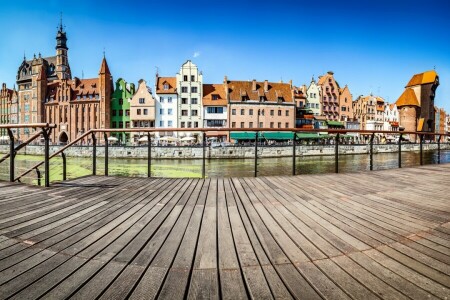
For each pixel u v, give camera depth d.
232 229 2.56
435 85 75.31
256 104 51.28
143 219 2.86
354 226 2.63
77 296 1.45
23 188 4.43
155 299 1.43
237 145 37.78
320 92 61.09
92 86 55.56
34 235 2.33
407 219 2.85
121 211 3.16
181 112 50.72
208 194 4.18
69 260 1.87
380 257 1.95
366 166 30.14
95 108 53.75
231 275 1.71
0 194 3.97
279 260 1.91
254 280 1.65
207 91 52.59
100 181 5.40
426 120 74.94
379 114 72.94
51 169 20.91
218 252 2.05
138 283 1.59
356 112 71.69
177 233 2.44
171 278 1.66
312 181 5.35
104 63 52.66
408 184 4.95
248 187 4.75
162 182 5.33
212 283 1.61
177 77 50.66
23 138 63.78
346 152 45.41
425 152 51.81
